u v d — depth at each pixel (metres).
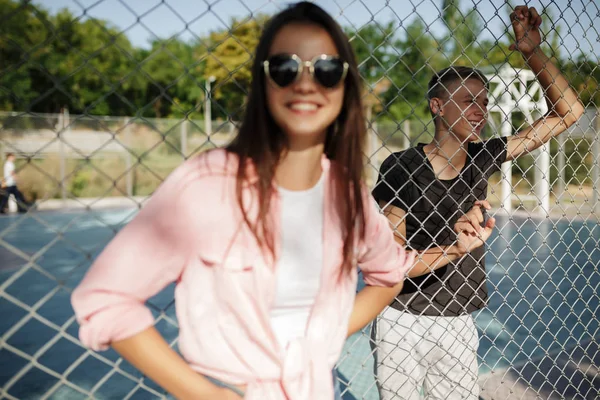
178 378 0.92
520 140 2.23
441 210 2.04
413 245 2.05
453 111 2.08
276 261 1.00
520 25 2.09
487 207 1.82
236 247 0.97
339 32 1.01
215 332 0.98
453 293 2.12
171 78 25.47
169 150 15.07
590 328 4.85
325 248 1.08
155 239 0.91
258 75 1.01
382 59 23.34
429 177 2.00
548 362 3.75
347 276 1.13
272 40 0.99
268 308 1.02
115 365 1.25
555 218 12.19
